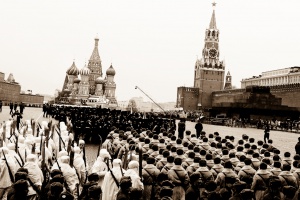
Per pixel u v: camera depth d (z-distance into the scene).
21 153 12.36
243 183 8.57
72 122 32.56
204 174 10.39
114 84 174.12
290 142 36.72
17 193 7.04
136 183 9.37
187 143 15.61
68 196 6.56
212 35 152.12
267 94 85.44
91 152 22.03
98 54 190.38
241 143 16.73
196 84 157.25
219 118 73.06
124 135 16.25
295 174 11.45
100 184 10.52
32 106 133.38
